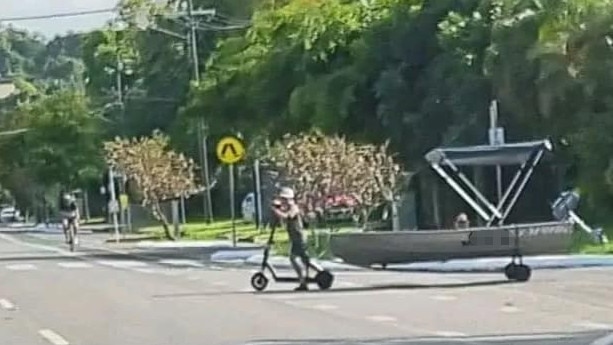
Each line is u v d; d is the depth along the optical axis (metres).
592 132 44.09
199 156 79.44
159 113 93.81
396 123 49.44
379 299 26.89
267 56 53.75
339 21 51.91
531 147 33.44
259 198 66.19
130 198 85.38
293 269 33.56
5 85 151.75
